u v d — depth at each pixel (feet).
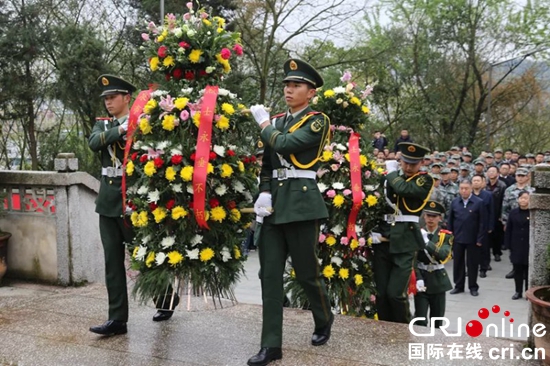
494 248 35.73
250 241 37.50
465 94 73.20
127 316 13.52
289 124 11.96
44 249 18.30
